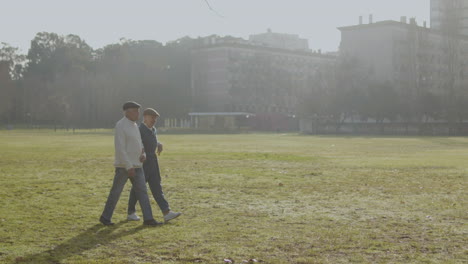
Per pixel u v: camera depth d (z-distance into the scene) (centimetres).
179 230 977
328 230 971
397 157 3055
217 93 13275
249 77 13388
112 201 1034
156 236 929
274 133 10569
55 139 6219
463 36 10306
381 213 1148
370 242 877
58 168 2309
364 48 11981
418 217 1098
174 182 1738
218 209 1205
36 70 14850
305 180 1803
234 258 784
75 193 1475
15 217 1105
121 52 13888
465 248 838
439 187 1600
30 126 13238
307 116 10544
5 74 13775
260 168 2288
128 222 1060
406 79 10944
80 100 13888
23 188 1587
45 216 1120
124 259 780
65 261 771
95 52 15300
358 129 10275
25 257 791
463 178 1861
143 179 1044
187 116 13275
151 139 1086
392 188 1577
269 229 982
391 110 9806
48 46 15138
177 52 14000
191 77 13812
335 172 2100
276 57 13900
